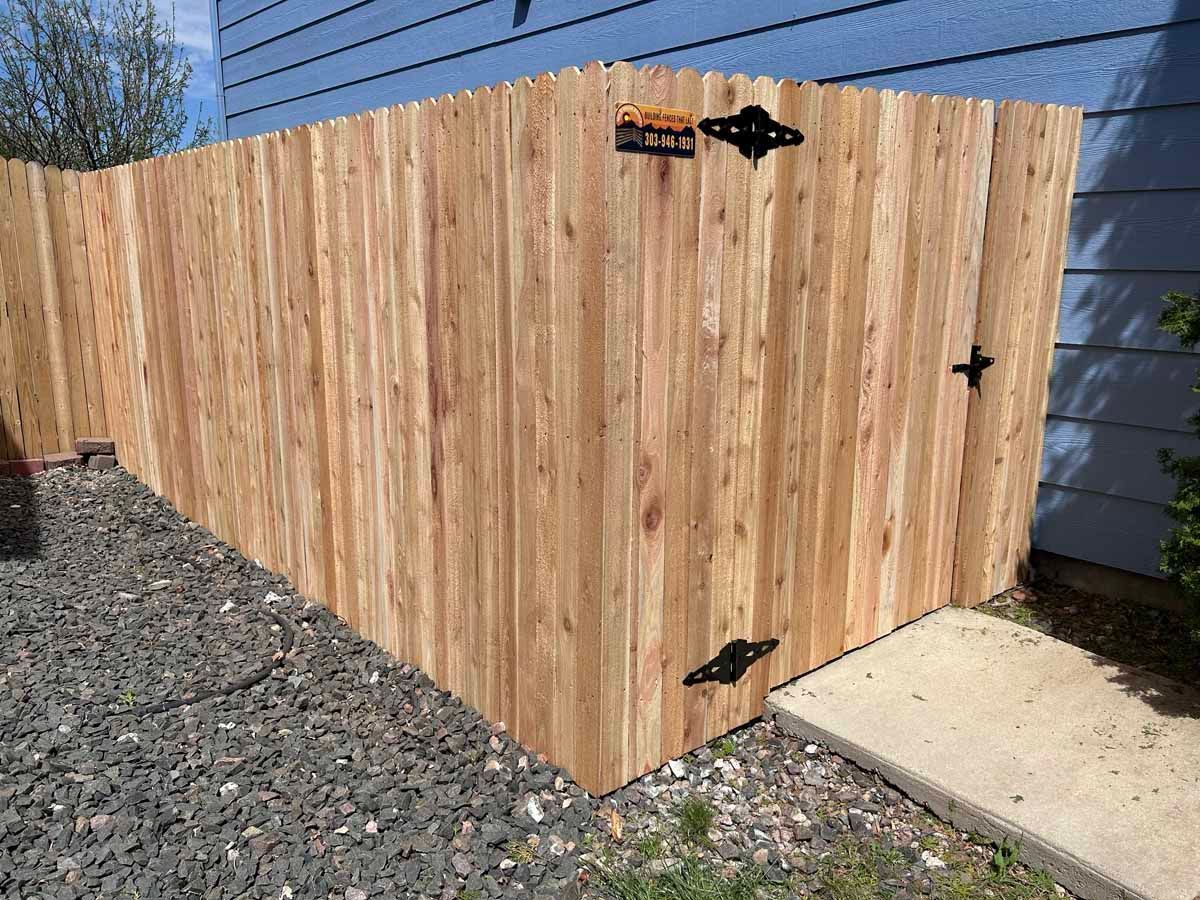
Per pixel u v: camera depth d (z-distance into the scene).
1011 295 3.71
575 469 2.54
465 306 2.89
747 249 2.71
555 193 2.44
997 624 3.76
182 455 5.52
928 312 3.44
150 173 5.16
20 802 2.65
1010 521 4.04
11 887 2.31
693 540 2.78
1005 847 2.49
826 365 3.08
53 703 3.33
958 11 4.03
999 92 3.99
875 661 3.44
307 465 4.10
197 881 2.34
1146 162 3.61
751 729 3.15
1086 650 3.52
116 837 2.52
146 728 3.16
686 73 2.43
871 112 3.00
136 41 12.47
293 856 2.45
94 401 6.98
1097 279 3.84
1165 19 3.45
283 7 8.28
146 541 5.20
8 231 6.45
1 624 4.02
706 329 2.65
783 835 2.61
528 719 2.96
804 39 4.58
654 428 2.57
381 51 7.20
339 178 3.44
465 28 6.40
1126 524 3.88
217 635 3.95
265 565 4.74
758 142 2.65
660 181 2.42
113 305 6.24
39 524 5.48
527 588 2.85
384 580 3.67
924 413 3.55
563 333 2.50
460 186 2.81
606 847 2.53
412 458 3.32
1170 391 3.66
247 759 2.94
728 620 2.97
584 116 2.30
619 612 2.60
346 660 3.70
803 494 3.13
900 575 3.66
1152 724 2.96
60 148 12.17
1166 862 2.32
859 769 2.88
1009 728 2.95
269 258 4.07
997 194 3.54
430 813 2.64
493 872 2.41
